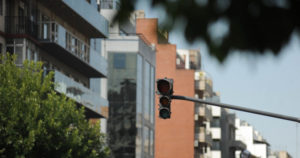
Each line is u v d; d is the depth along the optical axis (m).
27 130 45.53
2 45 63.66
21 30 64.56
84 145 50.12
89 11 76.62
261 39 4.96
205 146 146.25
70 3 70.69
